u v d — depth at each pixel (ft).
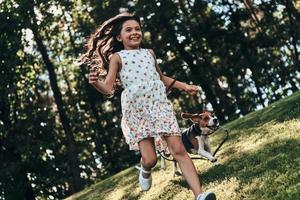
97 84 16.30
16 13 78.59
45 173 87.30
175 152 16.44
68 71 105.29
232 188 20.44
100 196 34.32
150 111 16.58
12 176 82.12
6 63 78.64
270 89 105.81
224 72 99.91
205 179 24.04
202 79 95.20
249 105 104.78
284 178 18.79
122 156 106.63
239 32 98.37
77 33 96.48
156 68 17.74
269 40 98.84
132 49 17.53
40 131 89.25
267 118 33.22
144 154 16.55
